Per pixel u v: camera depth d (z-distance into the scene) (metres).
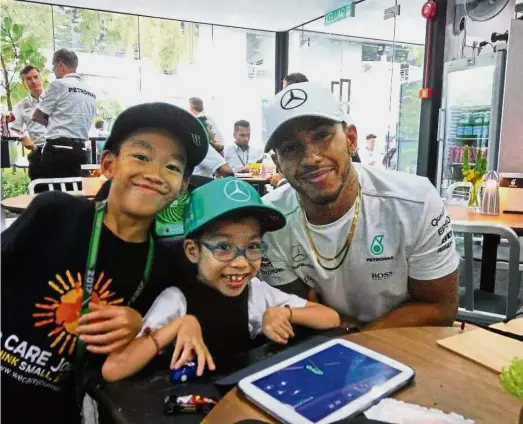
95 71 5.77
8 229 0.88
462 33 4.32
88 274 0.89
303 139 1.06
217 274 0.93
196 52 6.35
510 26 3.80
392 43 5.07
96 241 0.89
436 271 1.22
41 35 5.43
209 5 5.46
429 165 4.50
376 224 1.20
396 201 1.19
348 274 1.26
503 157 3.92
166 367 0.82
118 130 0.85
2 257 0.83
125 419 0.66
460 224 1.78
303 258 1.29
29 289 0.87
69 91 3.58
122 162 0.85
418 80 4.68
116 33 5.83
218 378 0.78
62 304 0.88
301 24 6.34
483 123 4.10
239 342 0.98
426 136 4.49
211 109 6.50
